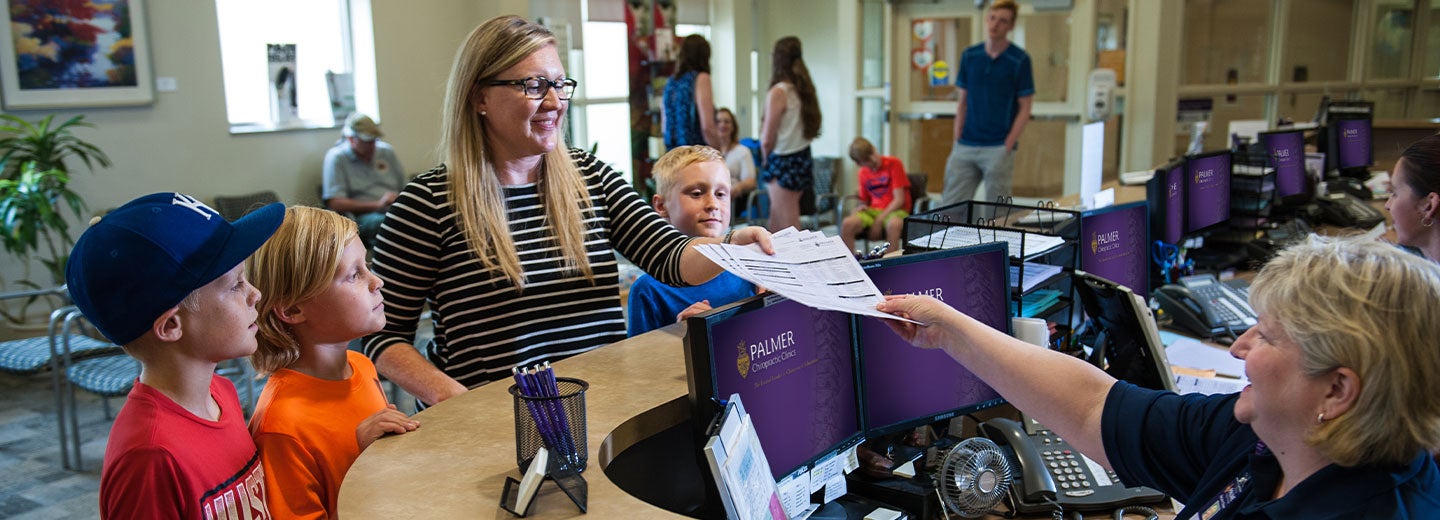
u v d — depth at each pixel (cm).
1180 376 231
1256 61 848
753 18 922
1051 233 220
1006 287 178
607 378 158
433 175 183
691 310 177
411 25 662
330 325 146
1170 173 313
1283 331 98
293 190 619
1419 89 961
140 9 536
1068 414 137
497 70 172
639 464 161
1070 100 742
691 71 659
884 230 627
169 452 122
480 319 182
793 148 632
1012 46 620
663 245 188
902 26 801
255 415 145
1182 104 815
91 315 120
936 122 802
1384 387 90
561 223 186
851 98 844
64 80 512
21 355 373
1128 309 178
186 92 561
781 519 129
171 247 120
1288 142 430
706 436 128
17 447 389
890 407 163
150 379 126
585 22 742
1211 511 114
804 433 146
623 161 814
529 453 120
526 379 119
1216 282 296
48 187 487
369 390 157
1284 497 100
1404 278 92
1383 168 620
